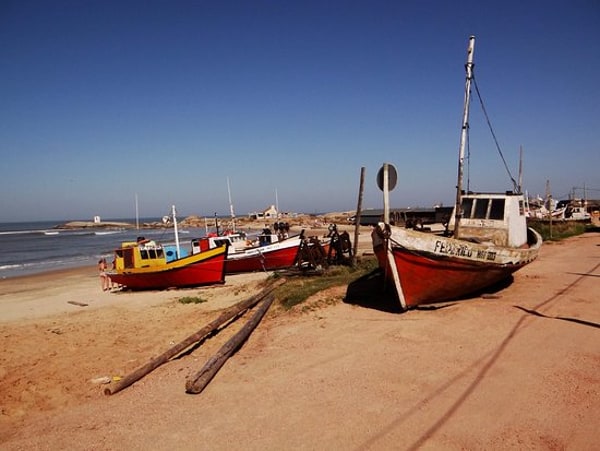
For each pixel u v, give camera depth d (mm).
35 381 7754
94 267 36594
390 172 9297
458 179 10258
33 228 145000
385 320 8883
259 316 10312
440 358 6598
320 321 9328
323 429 4906
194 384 6227
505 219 11273
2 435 5656
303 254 17250
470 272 9516
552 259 16016
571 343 6789
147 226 125875
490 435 4508
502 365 6152
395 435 4652
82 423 5734
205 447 4754
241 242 27906
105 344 10219
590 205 59750
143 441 5027
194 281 20781
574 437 4367
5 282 28047
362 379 6113
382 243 9133
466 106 10102
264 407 5574
